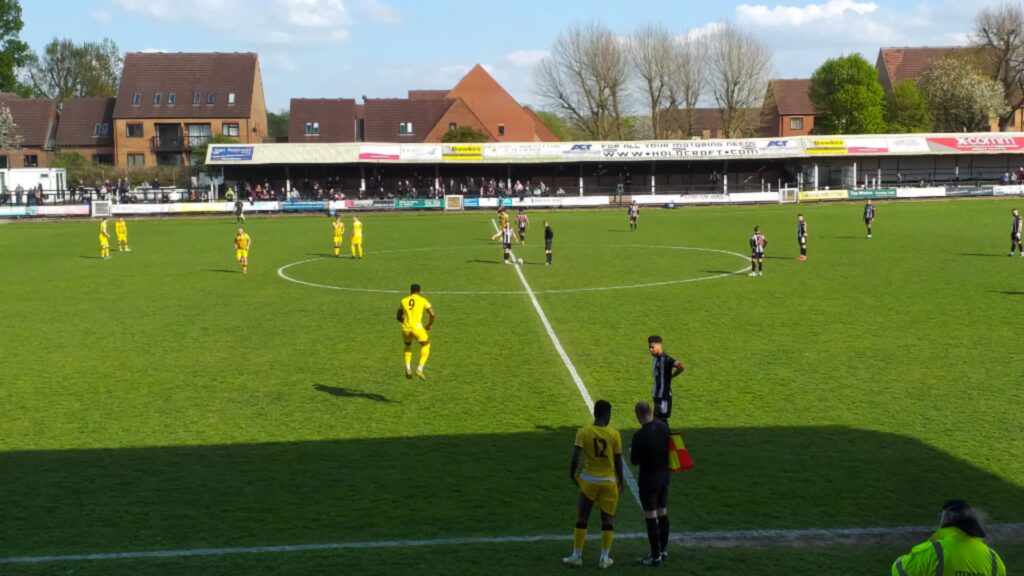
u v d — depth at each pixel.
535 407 18.47
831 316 27.64
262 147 88.50
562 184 94.31
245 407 18.81
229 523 12.73
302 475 14.68
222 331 27.03
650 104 125.31
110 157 114.00
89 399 19.53
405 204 84.50
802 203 85.69
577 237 56.12
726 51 122.50
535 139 132.62
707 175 94.00
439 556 11.57
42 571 11.26
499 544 11.98
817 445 15.73
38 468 15.15
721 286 34.44
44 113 115.00
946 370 20.69
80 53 168.25
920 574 7.52
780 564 11.22
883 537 12.02
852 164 93.25
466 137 104.50
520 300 32.03
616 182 94.25
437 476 14.56
